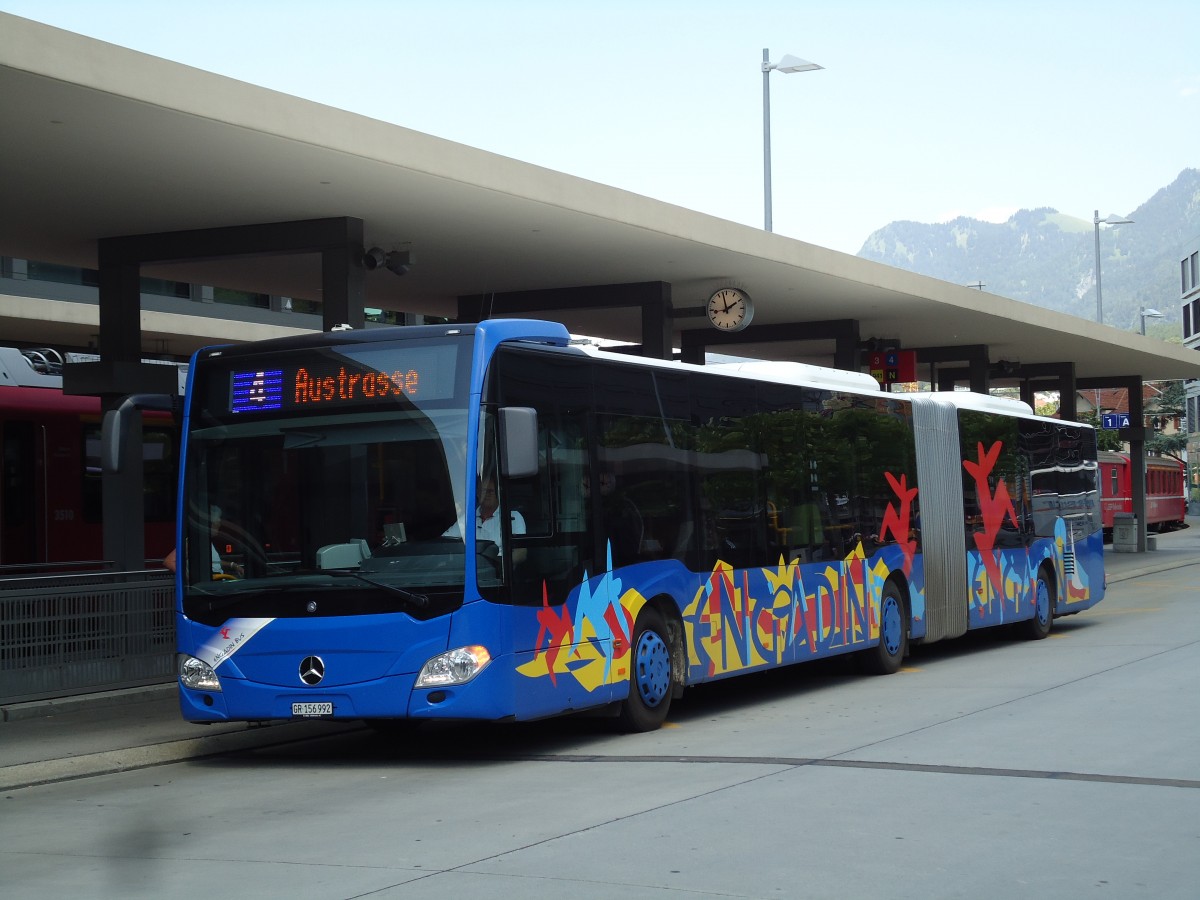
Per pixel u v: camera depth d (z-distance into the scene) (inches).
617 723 464.8
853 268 925.2
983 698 509.7
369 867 272.4
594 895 244.1
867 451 625.3
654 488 473.4
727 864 263.9
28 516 853.2
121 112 502.6
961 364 1589.6
